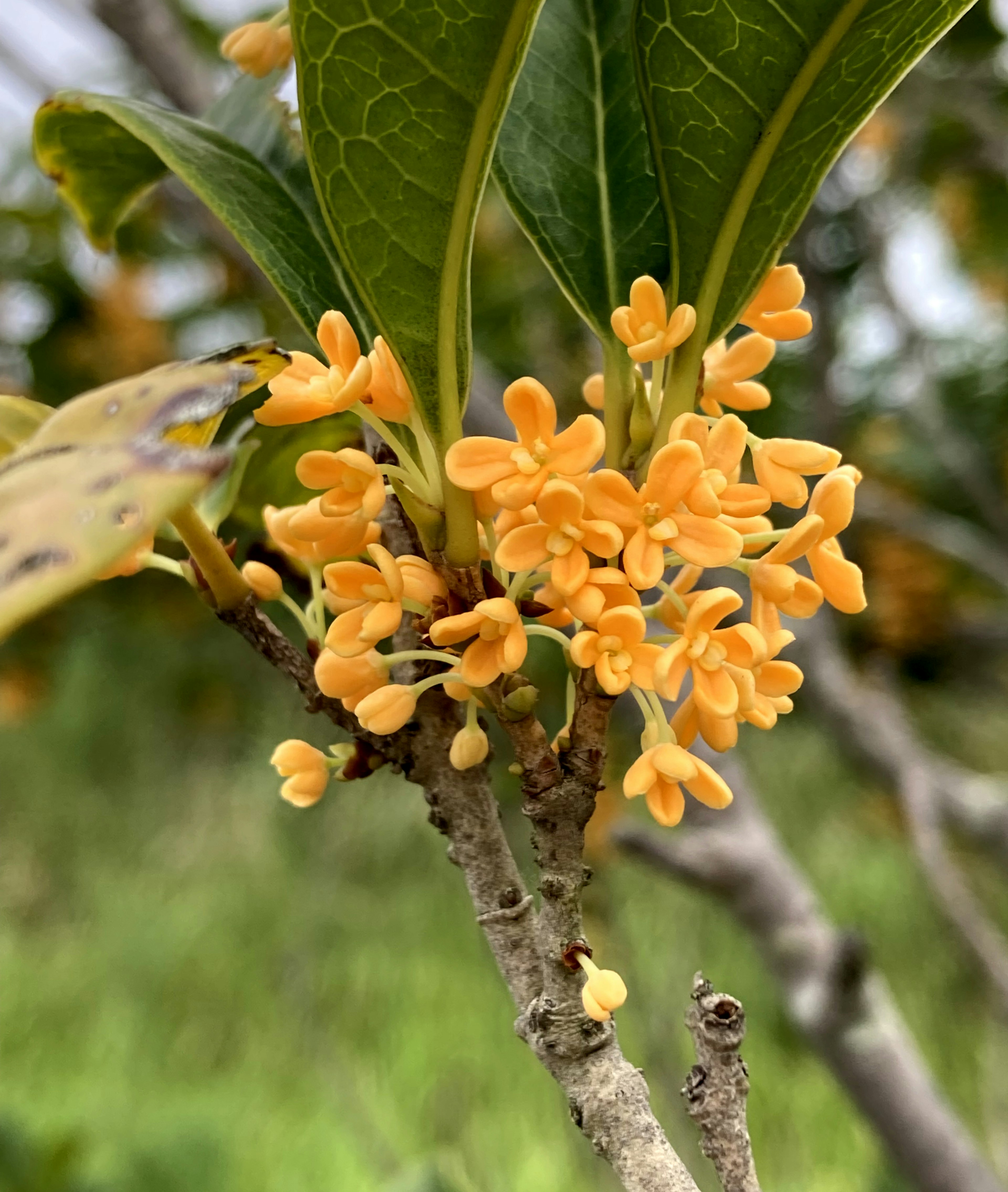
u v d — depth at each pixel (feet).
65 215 1.28
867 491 1.47
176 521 0.29
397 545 0.31
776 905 0.74
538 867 0.26
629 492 0.24
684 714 0.26
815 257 1.16
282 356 0.23
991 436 1.68
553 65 0.33
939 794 1.03
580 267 0.30
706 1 0.26
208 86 0.89
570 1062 0.25
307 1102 1.74
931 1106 0.68
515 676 0.25
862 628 1.66
